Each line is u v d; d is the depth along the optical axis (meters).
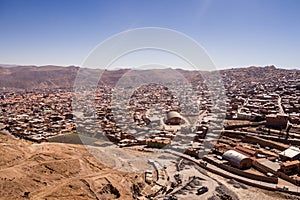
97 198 47.28
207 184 63.44
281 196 58.50
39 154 65.62
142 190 56.31
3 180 46.84
